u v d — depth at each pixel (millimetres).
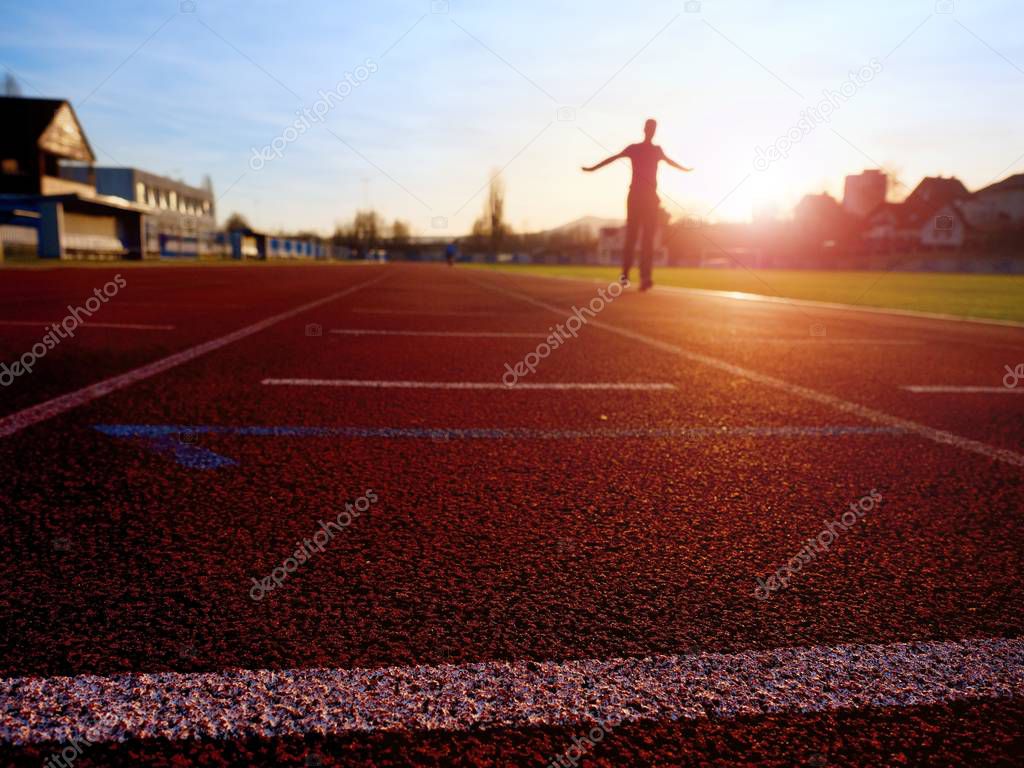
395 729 1029
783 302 11562
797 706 1116
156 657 1194
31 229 26734
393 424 2920
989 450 2744
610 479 2273
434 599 1438
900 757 1010
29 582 1451
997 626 1392
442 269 37719
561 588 1506
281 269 24828
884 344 6195
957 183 71812
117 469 2213
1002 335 7336
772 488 2229
